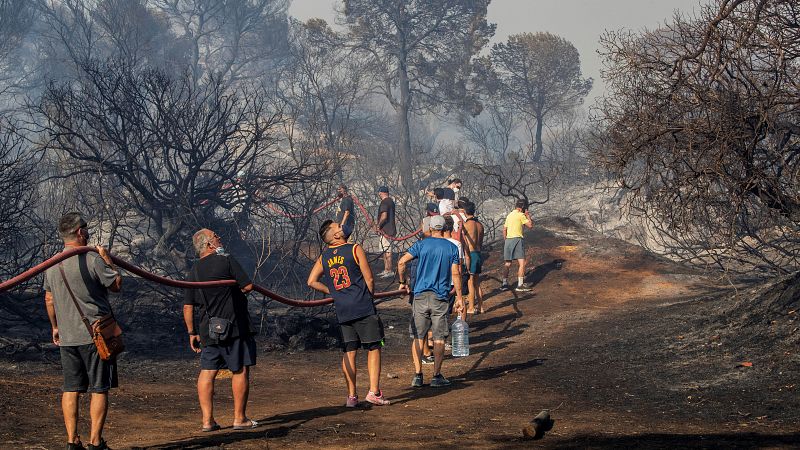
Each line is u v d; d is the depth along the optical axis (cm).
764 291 1179
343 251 784
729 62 920
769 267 1596
